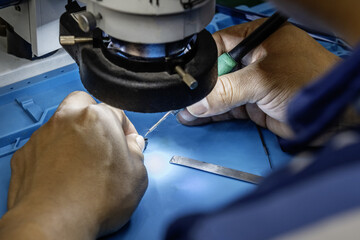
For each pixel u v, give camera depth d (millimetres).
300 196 269
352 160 270
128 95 680
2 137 1010
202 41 746
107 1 592
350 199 258
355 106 307
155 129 1064
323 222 262
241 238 286
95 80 699
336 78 292
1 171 961
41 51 1049
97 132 861
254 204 285
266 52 1044
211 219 301
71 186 791
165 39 621
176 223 349
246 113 1091
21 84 1112
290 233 269
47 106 1105
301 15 343
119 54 699
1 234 723
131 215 852
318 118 311
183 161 983
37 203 765
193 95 700
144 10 581
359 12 296
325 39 1295
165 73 685
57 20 1021
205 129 1071
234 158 1003
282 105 966
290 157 1015
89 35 764
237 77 950
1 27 1154
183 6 590
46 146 866
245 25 1140
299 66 984
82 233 759
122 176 837
